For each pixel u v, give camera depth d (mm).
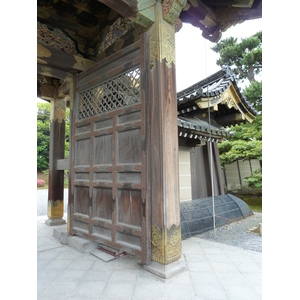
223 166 9312
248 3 3447
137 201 2740
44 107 20625
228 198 6090
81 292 2227
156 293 2182
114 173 3010
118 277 2521
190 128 4762
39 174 20156
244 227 4898
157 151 2662
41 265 2883
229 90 5527
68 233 3838
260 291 2207
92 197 3352
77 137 3775
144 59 2783
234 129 8797
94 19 3959
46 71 3740
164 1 2783
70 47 3842
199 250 3408
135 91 2928
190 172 5855
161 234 2545
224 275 2547
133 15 2684
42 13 3539
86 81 3715
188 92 6434
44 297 2146
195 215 4645
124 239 2859
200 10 3453
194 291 2207
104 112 3281
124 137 2994
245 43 11180
